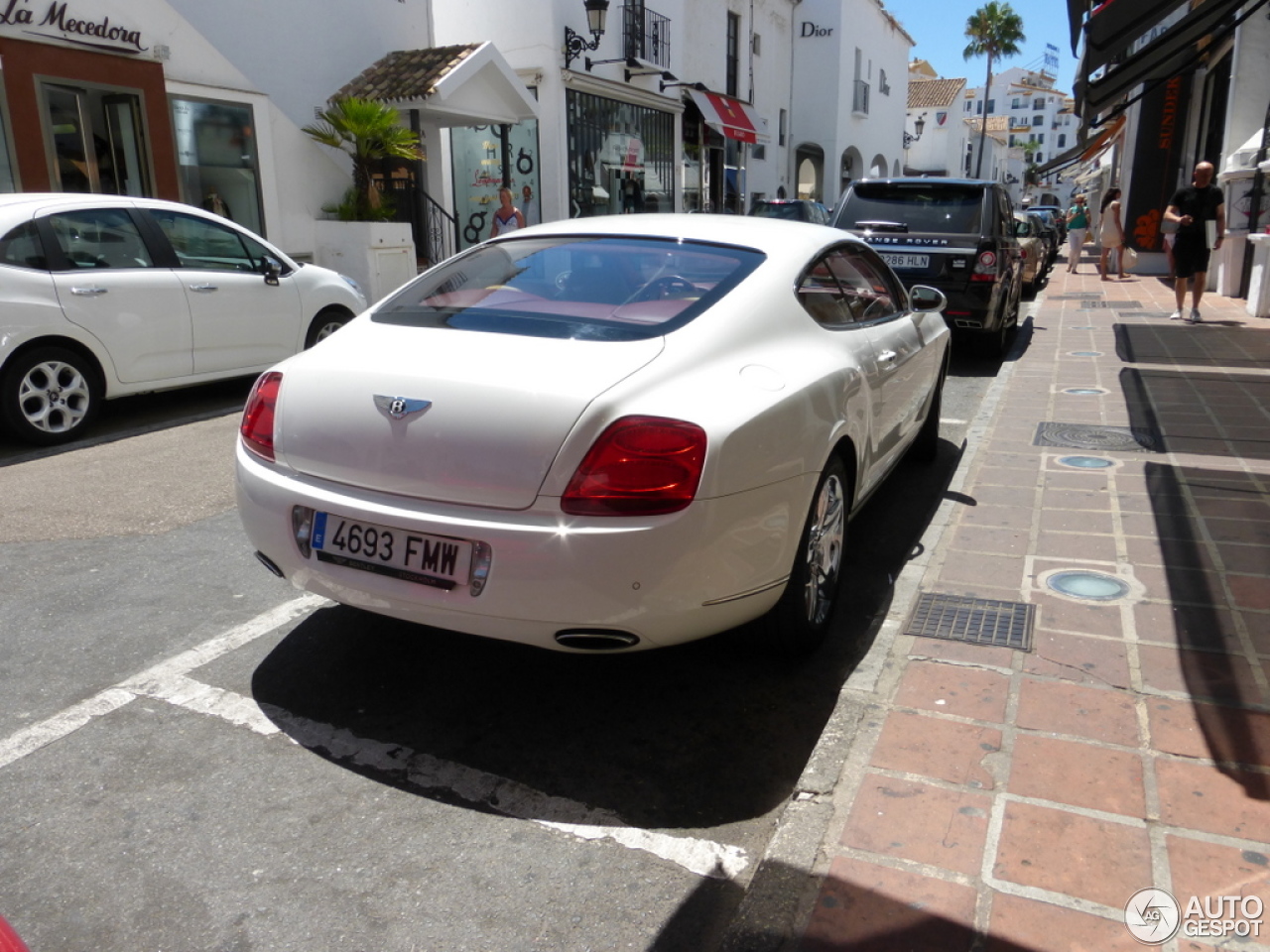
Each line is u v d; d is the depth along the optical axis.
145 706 3.13
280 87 12.35
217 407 7.89
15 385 6.29
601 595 2.58
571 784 2.74
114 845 2.45
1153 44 6.43
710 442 2.63
